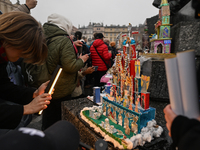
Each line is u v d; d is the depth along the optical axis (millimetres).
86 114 1296
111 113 1164
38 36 653
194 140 321
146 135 849
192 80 375
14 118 706
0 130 865
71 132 407
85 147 641
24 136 284
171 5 2145
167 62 414
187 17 1729
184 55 376
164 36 1797
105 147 591
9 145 259
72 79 1537
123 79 1046
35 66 1377
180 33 1659
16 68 1622
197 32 1531
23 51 640
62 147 348
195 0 446
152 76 1838
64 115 1498
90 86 4094
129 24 1039
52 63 1386
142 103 951
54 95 1499
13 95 979
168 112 437
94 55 2936
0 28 582
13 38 595
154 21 2922
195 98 380
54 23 1466
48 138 326
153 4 2578
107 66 2992
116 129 993
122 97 1064
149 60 1680
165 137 913
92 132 1003
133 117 941
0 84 970
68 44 1377
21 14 631
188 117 388
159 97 1839
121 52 1099
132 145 787
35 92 1000
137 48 1777
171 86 414
